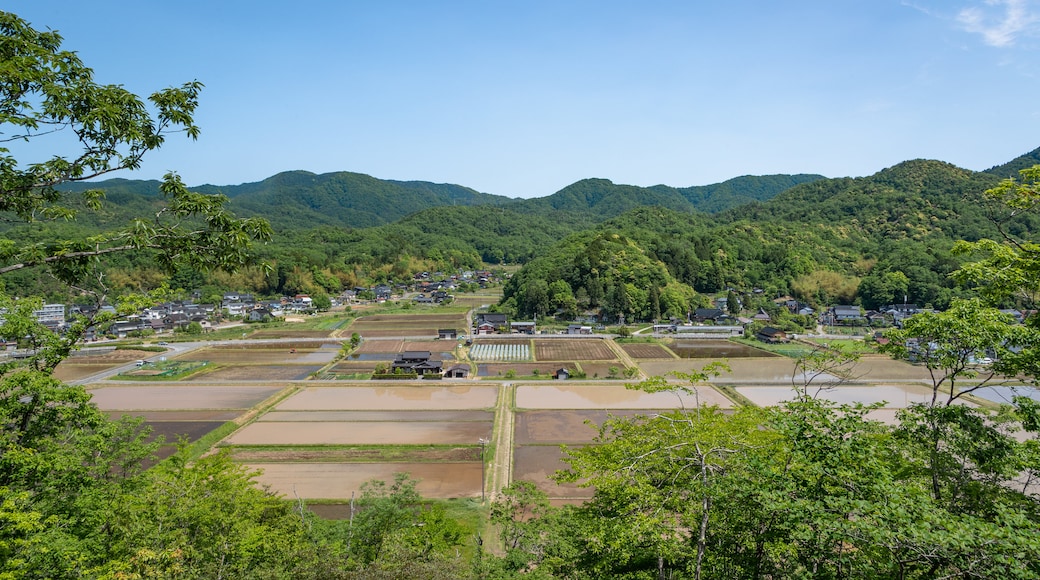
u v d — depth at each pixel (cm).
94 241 1038
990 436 1054
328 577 1476
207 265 1104
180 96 1048
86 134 1002
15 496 1005
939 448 1188
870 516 853
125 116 1008
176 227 1077
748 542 1159
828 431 1216
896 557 889
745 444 1273
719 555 1226
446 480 3089
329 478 3111
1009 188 1439
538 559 1919
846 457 1002
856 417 1091
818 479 1002
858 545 916
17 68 855
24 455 1109
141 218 1032
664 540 1255
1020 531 760
